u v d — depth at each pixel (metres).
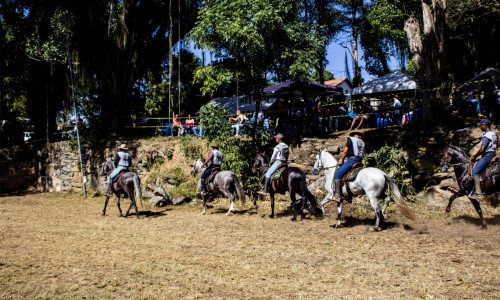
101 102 25.91
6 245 10.86
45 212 17.36
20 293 7.28
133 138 24.30
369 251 9.34
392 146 16.17
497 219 12.21
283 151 14.09
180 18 26.84
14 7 26.55
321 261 8.71
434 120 16.86
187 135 21.50
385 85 22.83
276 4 17.66
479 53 28.78
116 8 26.70
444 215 12.64
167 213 16.38
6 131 30.20
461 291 6.65
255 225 13.10
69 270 8.51
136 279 7.82
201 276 7.89
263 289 7.10
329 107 21.97
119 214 16.36
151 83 31.78
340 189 11.80
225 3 18.52
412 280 7.27
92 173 24.09
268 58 18.33
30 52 26.08
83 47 25.62
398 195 10.99
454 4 24.75
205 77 20.20
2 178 27.16
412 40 17.70
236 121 21.83
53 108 29.42
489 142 10.80
